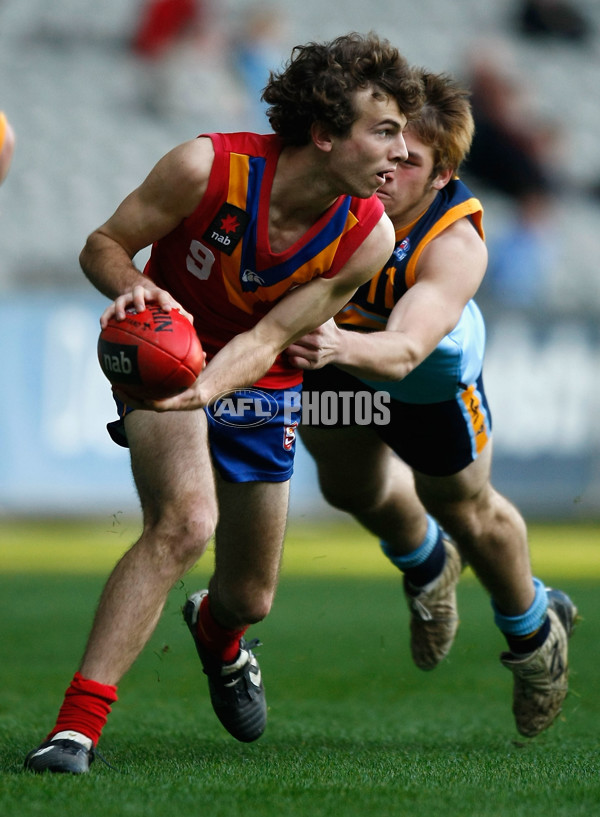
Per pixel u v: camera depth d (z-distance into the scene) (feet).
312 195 33.37
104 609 33.68
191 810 27.20
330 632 75.72
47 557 116.06
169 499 34.22
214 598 40.29
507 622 46.32
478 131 182.91
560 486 142.20
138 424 35.32
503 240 172.76
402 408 43.65
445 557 51.31
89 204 174.19
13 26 215.51
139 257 130.72
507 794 30.32
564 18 232.53
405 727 47.73
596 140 209.46
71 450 130.52
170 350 31.68
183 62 200.03
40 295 129.80
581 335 142.41
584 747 42.73
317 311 35.06
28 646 68.54
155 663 64.28
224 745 41.88
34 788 29.48
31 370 129.39
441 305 38.96
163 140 191.31
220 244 34.27
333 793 30.01
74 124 190.70
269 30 201.36
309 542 129.18
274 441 38.17
